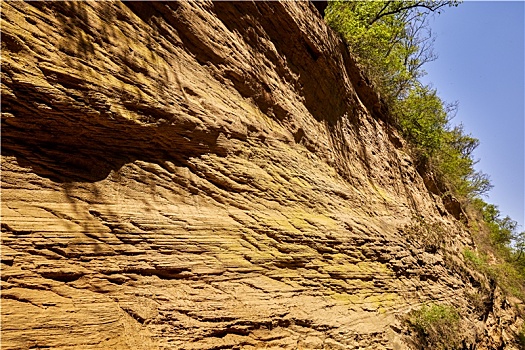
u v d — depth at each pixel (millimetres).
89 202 4320
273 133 7246
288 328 5723
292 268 6535
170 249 4777
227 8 6555
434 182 17156
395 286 9602
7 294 3322
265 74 7359
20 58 3629
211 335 4629
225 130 5941
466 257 16797
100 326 3721
